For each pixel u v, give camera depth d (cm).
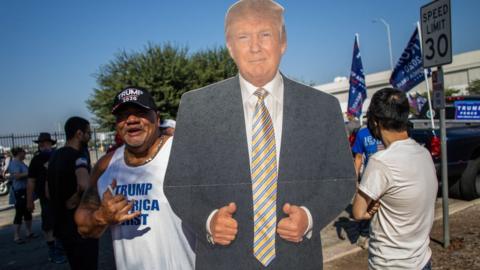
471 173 623
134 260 183
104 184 193
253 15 129
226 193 127
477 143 629
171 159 131
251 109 131
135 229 183
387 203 218
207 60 2730
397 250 217
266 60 128
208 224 126
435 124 685
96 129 2266
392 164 213
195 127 131
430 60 421
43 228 506
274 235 125
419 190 210
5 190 1292
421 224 215
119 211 158
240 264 125
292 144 127
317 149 127
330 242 474
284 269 124
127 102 181
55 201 304
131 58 2511
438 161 569
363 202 225
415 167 212
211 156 129
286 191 125
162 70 2436
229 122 130
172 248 179
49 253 515
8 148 1717
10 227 755
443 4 394
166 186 131
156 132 195
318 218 124
